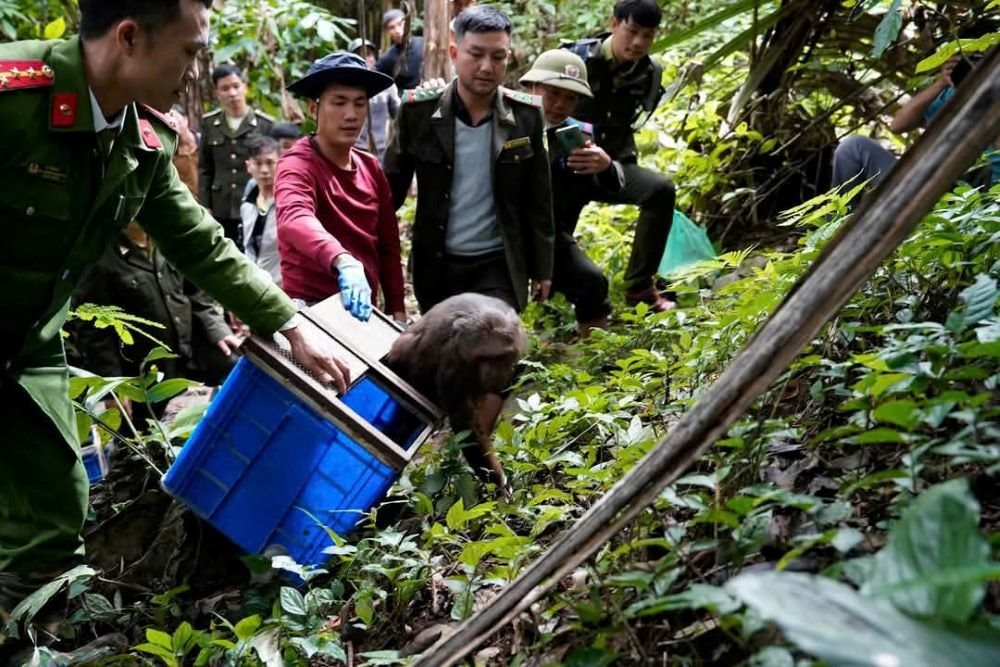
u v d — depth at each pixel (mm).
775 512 2338
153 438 3852
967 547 1302
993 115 1616
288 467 3281
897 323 2891
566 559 1873
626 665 2068
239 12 9070
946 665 1139
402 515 3703
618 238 6586
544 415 3584
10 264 2795
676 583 2158
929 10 5582
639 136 7656
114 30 2629
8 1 8484
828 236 3406
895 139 6414
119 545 3748
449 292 4746
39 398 3014
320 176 4250
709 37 7172
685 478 2123
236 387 3242
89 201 2826
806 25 5848
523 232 4719
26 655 3111
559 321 5996
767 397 2854
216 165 7547
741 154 6500
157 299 4797
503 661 2385
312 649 2609
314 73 4121
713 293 4555
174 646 2738
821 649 1128
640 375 3791
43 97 2664
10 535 3074
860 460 2314
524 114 4520
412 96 4543
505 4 8867
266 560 3213
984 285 2389
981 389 2375
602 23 8070
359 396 3713
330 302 3811
